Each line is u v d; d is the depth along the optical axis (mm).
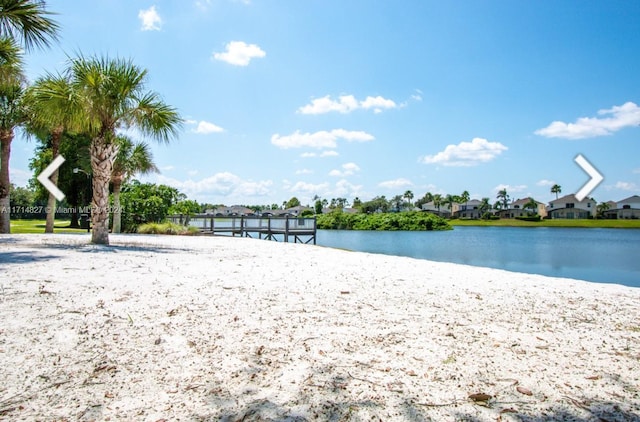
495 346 3318
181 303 4527
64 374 2594
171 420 2066
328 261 9492
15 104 15391
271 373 2680
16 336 3242
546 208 97688
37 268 6430
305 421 2074
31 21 7938
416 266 8883
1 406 2174
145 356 2934
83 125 10805
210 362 2852
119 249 10070
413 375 2684
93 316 3867
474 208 110812
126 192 23844
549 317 4355
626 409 2254
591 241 37938
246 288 5555
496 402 2318
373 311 4441
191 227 22359
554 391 2480
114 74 10547
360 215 71312
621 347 3357
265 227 26375
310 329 3680
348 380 2586
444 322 4043
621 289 6375
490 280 7000
